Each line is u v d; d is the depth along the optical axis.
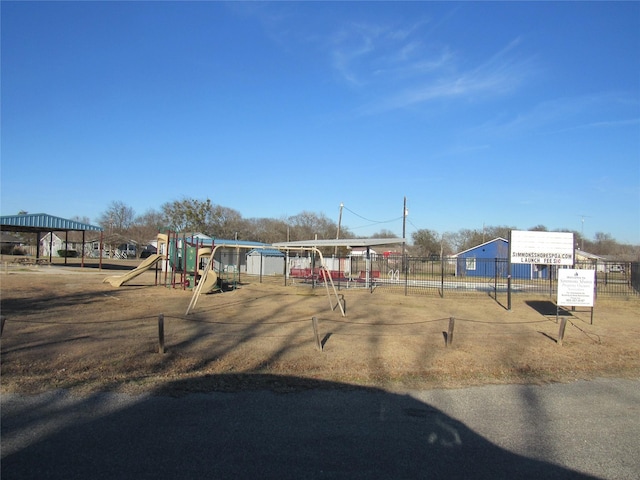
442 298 22.34
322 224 85.81
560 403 7.13
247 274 41.53
